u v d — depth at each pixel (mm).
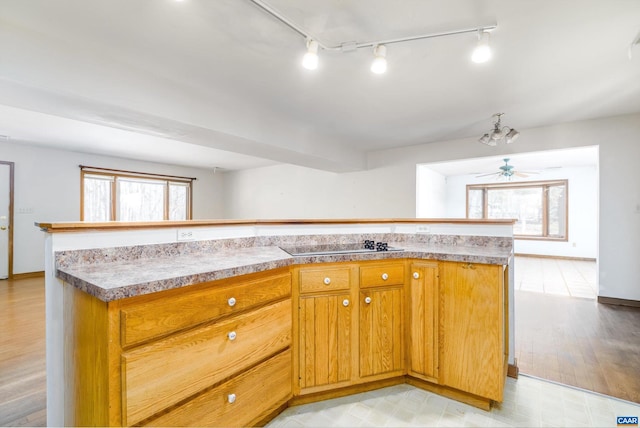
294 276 1733
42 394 1876
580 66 2465
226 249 1967
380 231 2516
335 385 1827
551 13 1812
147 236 1633
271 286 1579
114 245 1518
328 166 5332
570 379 2098
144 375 1092
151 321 1112
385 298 1920
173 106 2734
